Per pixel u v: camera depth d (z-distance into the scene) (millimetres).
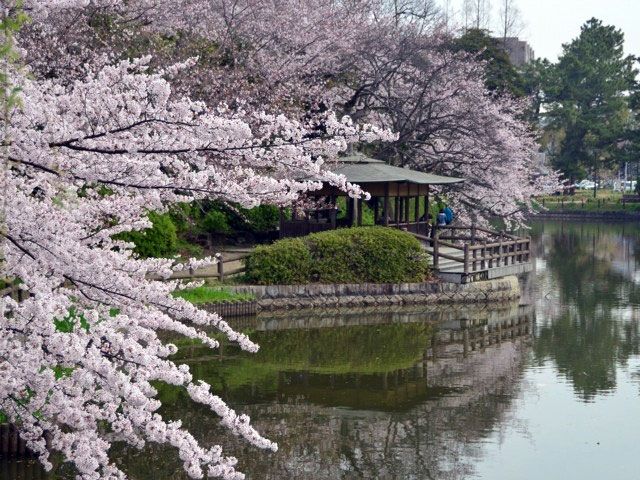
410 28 32062
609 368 17797
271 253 23719
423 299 25156
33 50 14719
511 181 33125
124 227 7281
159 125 6082
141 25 20312
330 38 28000
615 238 49344
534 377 16953
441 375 17000
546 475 11359
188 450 5703
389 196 26781
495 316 23875
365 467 11484
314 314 23312
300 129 6582
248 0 25141
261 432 12797
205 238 28312
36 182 6227
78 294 6621
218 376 16188
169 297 6734
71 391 5797
